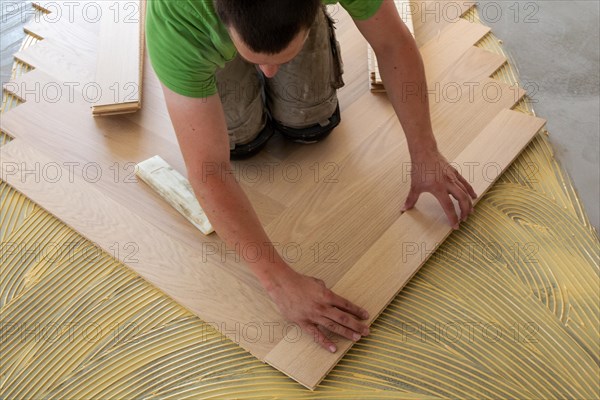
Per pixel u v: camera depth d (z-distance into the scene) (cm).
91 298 159
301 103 171
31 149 191
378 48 143
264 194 179
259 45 100
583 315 150
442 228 166
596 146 188
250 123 172
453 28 224
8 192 181
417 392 139
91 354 149
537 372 141
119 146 192
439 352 145
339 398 138
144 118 199
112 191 180
